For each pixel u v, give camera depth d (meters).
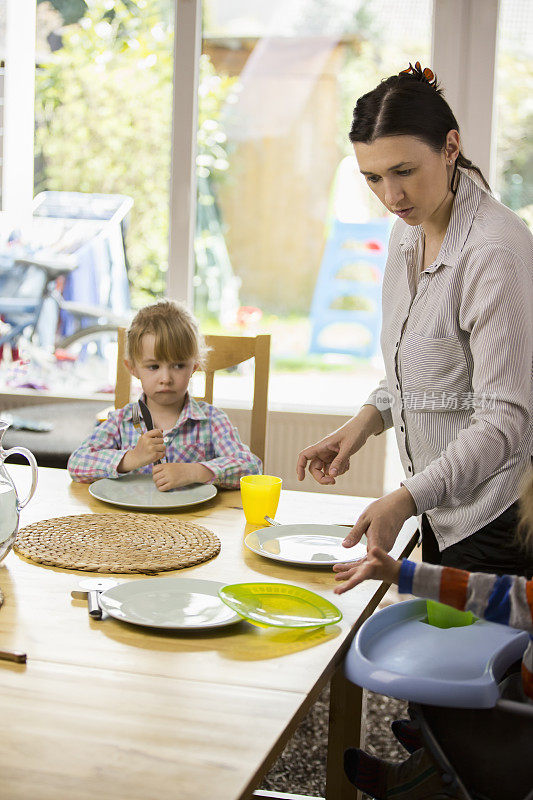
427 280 1.46
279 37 3.52
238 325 3.69
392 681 0.94
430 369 1.46
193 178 3.51
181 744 0.80
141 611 1.11
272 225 3.62
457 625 1.12
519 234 1.38
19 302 3.70
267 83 3.55
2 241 3.68
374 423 1.60
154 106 3.51
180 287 3.54
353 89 3.51
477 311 1.36
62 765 0.77
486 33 3.20
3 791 0.72
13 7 3.54
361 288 3.61
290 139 3.57
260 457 2.08
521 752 0.95
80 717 0.85
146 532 1.43
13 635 1.04
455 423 1.47
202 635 1.06
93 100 3.55
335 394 3.68
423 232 1.53
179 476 1.70
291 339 3.69
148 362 1.91
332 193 3.58
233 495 1.74
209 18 3.52
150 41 3.48
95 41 3.52
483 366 1.34
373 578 1.00
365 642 1.04
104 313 3.64
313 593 1.15
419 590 0.98
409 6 3.41
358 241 3.59
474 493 1.39
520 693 1.05
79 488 1.74
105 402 3.61
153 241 3.58
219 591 1.12
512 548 1.38
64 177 3.61
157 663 0.98
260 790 1.93
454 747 0.98
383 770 1.06
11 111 3.60
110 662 0.97
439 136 1.36
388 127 1.33
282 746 0.84
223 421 1.94
